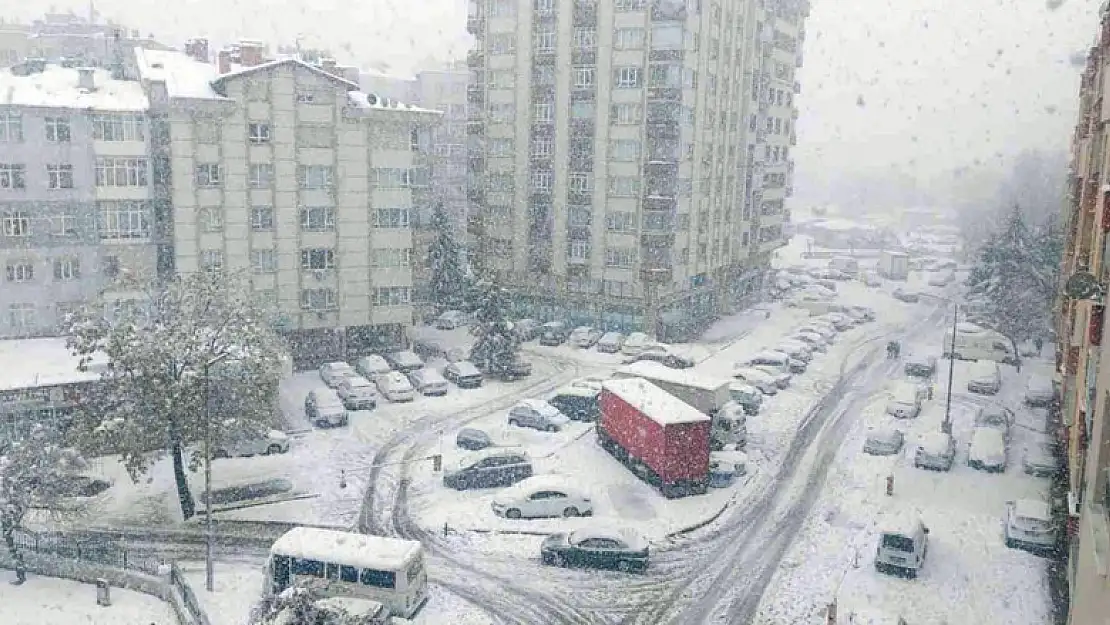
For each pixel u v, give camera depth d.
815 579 31.73
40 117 48.50
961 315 86.88
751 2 78.06
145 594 29.86
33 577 30.97
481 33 73.81
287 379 55.81
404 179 59.22
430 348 66.88
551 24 69.56
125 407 33.69
